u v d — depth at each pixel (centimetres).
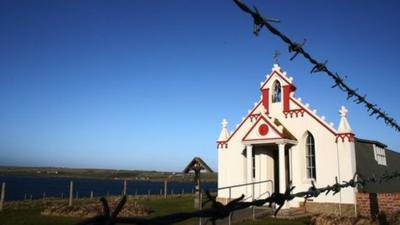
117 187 15125
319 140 2484
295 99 2631
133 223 271
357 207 2239
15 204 3072
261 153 2662
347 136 2388
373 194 2164
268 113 2722
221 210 353
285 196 431
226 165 2850
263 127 2531
